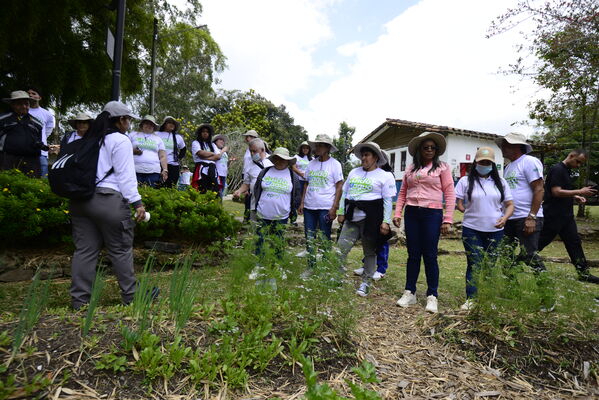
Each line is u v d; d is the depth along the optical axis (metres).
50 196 4.29
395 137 21.52
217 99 35.19
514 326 3.02
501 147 4.24
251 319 2.52
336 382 2.22
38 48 8.25
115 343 2.09
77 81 8.72
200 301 2.92
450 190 3.91
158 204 4.92
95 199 2.88
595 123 12.49
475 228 3.92
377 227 4.14
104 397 1.76
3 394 1.62
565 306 2.93
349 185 4.30
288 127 40.50
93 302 2.11
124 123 3.17
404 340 2.99
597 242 9.77
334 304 2.78
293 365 2.28
